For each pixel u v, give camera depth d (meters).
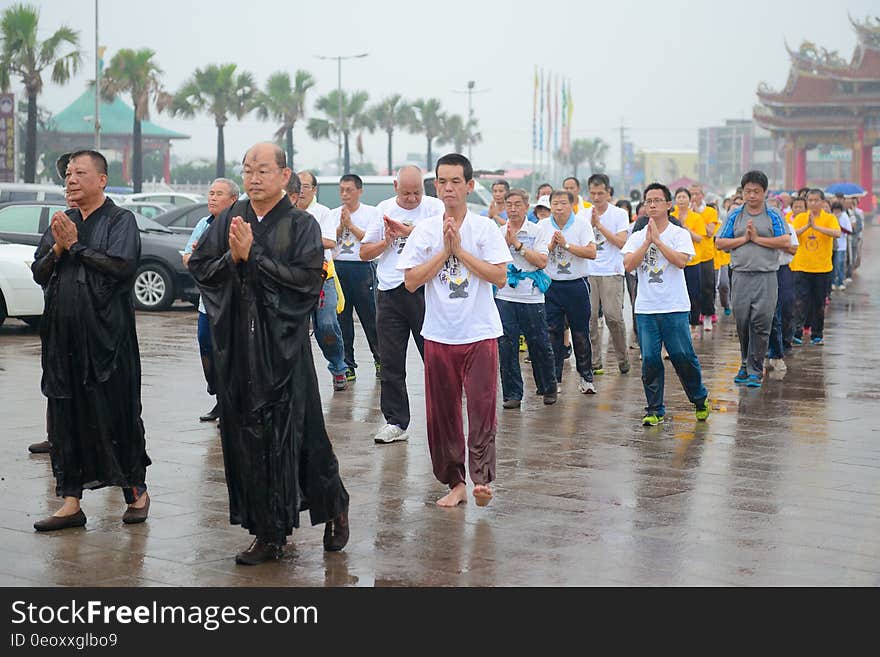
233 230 5.53
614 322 12.39
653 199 9.39
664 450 8.59
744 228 11.29
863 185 92.50
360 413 10.02
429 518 6.70
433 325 6.87
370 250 8.88
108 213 6.42
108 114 84.56
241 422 5.70
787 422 9.73
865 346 15.11
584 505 7.00
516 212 10.21
